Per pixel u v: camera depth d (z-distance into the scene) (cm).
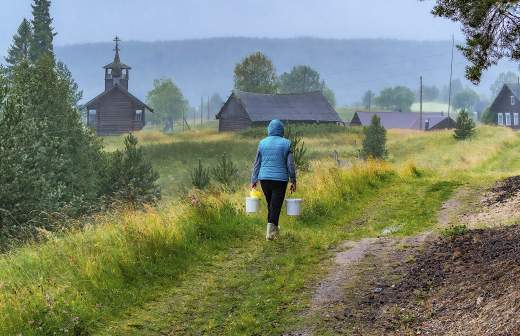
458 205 3356
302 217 3022
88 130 5994
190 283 1925
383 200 3684
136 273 1938
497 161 7881
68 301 1672
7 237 3516
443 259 1902
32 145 4384
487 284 1508
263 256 2209
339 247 2347
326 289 1809
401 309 1556
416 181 4281
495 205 3120
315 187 3653
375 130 8956
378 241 2392
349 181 3959
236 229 2517
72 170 5272
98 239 2242
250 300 1748
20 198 3847
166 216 2539
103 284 1811
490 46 2103
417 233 2570
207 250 2258
